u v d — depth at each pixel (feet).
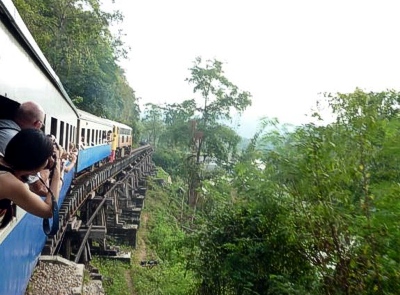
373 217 11.87
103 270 55.62
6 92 11.76
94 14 87.66
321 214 14.32
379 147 13.37
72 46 88.84
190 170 102.47
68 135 34.50
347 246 14.33
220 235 23.07
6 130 9.47
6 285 13.84
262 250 19.54
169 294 39.81
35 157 7.33
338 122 14.47
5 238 12.53
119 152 94.63
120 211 84.43
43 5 81.76
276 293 17.71
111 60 117.80
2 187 7.20
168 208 112.68
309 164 14.73
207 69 104.58
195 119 105.60
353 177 13.20
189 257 24.71
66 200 42.01
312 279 17.67
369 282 12.48
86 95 104.47
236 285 21.26
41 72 19.04
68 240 47.34
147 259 68.95
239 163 20.06
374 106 13.73
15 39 12.86
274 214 19.52
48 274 32.42
